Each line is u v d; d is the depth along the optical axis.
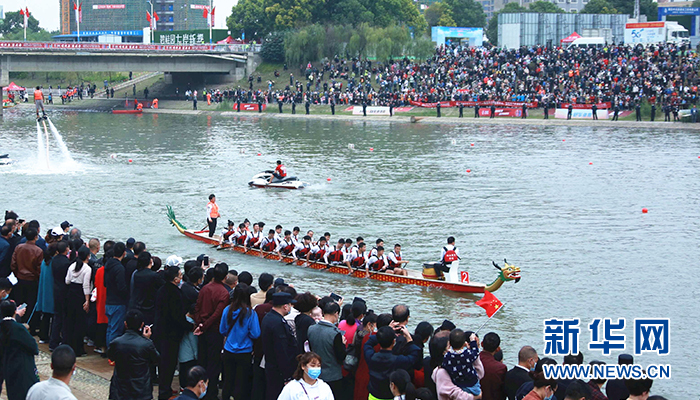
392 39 128.25
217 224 40.53
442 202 46.16
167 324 15.20
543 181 53.44
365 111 110.00
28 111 127.25
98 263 18.88
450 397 12.53
